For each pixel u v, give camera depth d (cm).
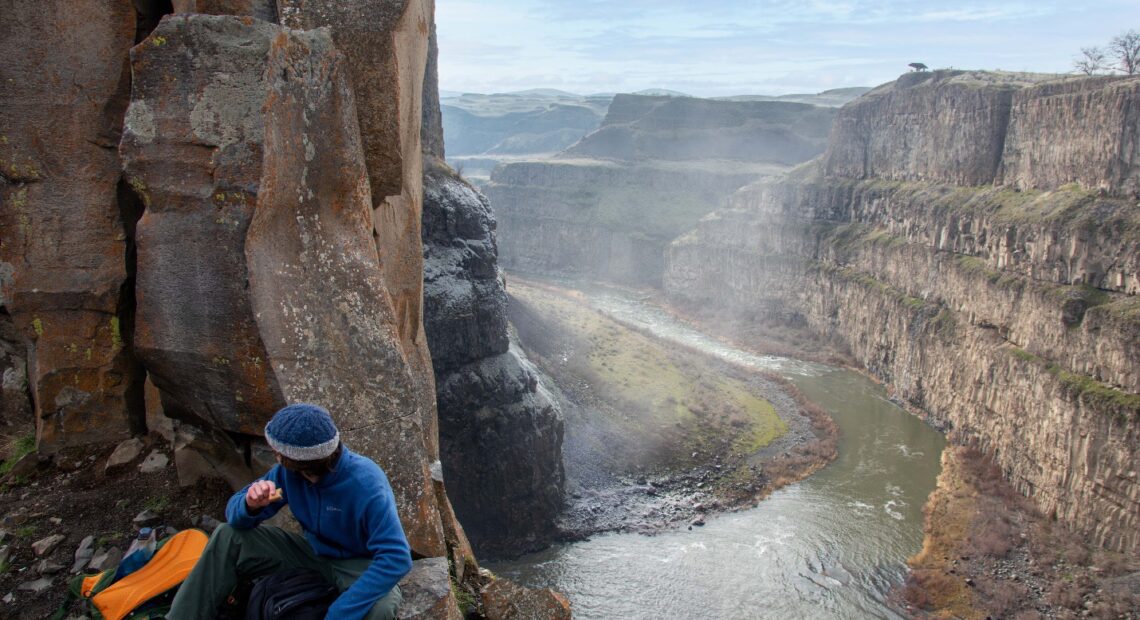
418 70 1269
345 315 887
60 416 1035
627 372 8362
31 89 991
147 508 959
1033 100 7894
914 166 10756
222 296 845
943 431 7694
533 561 5006
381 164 1032
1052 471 5819
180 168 858
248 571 667
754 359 10612
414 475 893
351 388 871
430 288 5319
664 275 15888
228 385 858
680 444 6944
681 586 4609
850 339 10800
